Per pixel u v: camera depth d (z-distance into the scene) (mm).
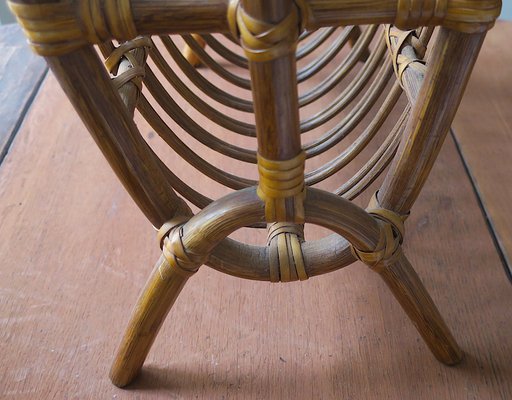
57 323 650
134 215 766
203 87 736
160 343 635
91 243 730
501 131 873
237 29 367
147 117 619
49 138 884
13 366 614
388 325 642
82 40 380
